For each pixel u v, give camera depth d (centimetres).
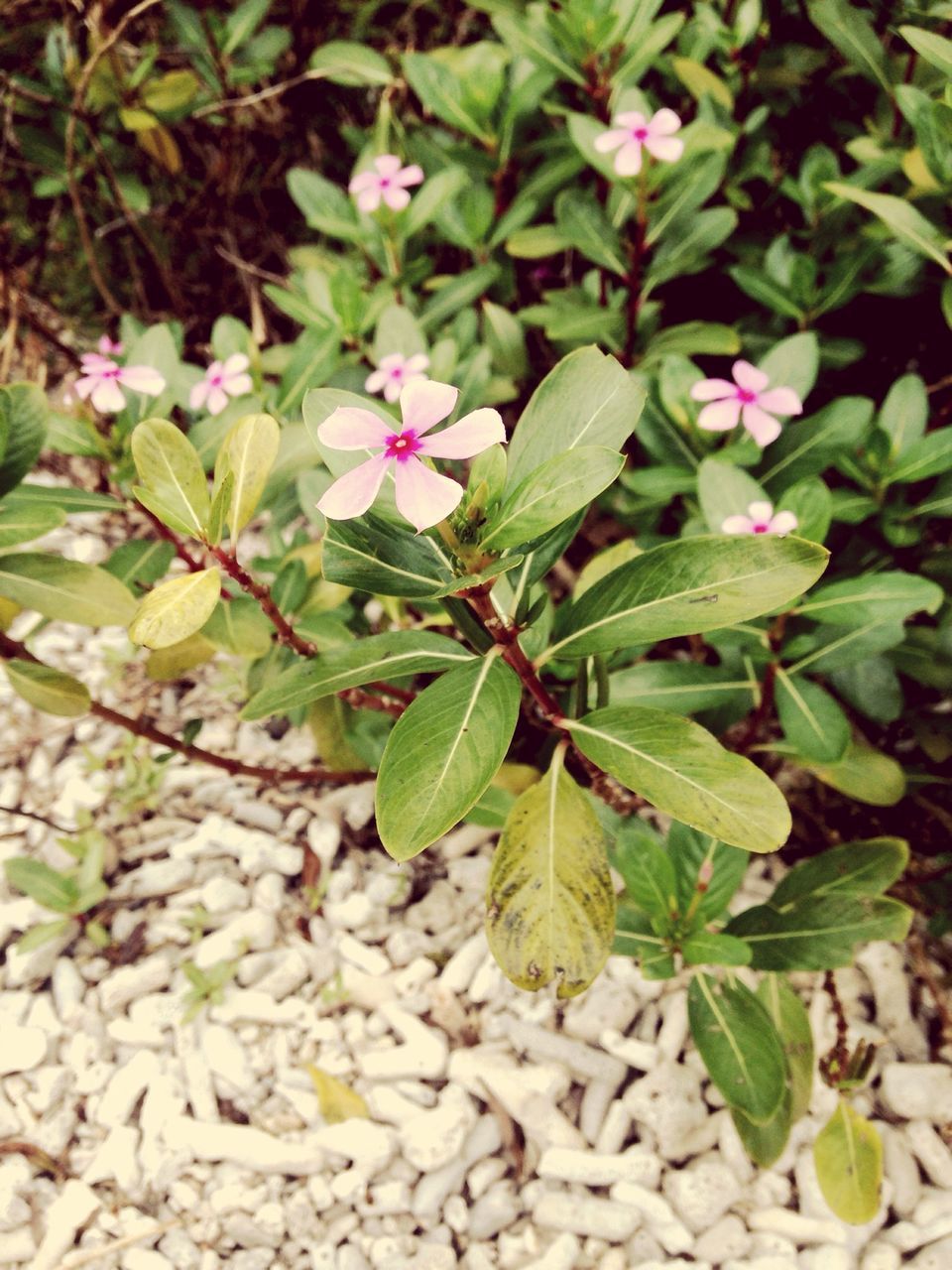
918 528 39
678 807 27
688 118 48
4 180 59
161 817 45
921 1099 37
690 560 27
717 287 49
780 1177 36
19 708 49
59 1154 38
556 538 28
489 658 28
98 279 56
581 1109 38
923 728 42
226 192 57
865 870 35
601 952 28
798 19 44
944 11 39
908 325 46
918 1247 35
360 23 56
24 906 43
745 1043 33
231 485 27
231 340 42
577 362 27
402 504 22
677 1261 35
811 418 38
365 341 47
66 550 54
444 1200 36
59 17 54
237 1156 37
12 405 32
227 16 55
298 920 42
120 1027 40
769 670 36
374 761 39
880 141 41
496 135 46
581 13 39
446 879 43
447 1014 40
